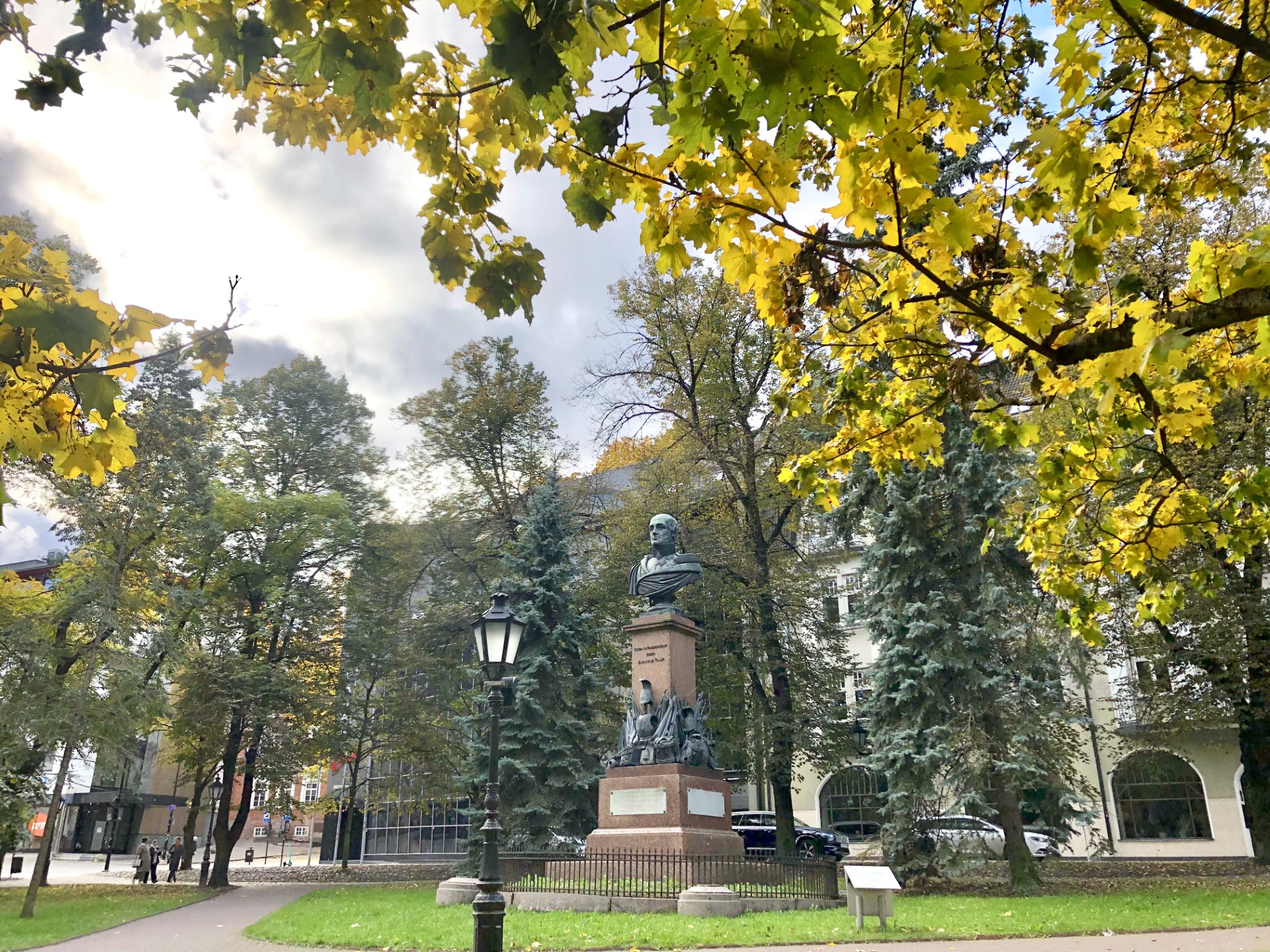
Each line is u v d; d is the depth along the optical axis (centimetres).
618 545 3133
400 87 420
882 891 1268
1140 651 2364
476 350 3559
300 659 3247
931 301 566
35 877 1912
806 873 1662
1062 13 585
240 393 3575
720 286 2928
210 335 369
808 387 673
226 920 1831
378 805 3569
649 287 3023
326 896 2344
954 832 2228
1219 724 2383
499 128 430
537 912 1490
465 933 1273
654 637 1945
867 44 384
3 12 324
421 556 3500
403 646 3284
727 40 287
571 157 430
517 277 462
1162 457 646
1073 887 2108
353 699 3362
